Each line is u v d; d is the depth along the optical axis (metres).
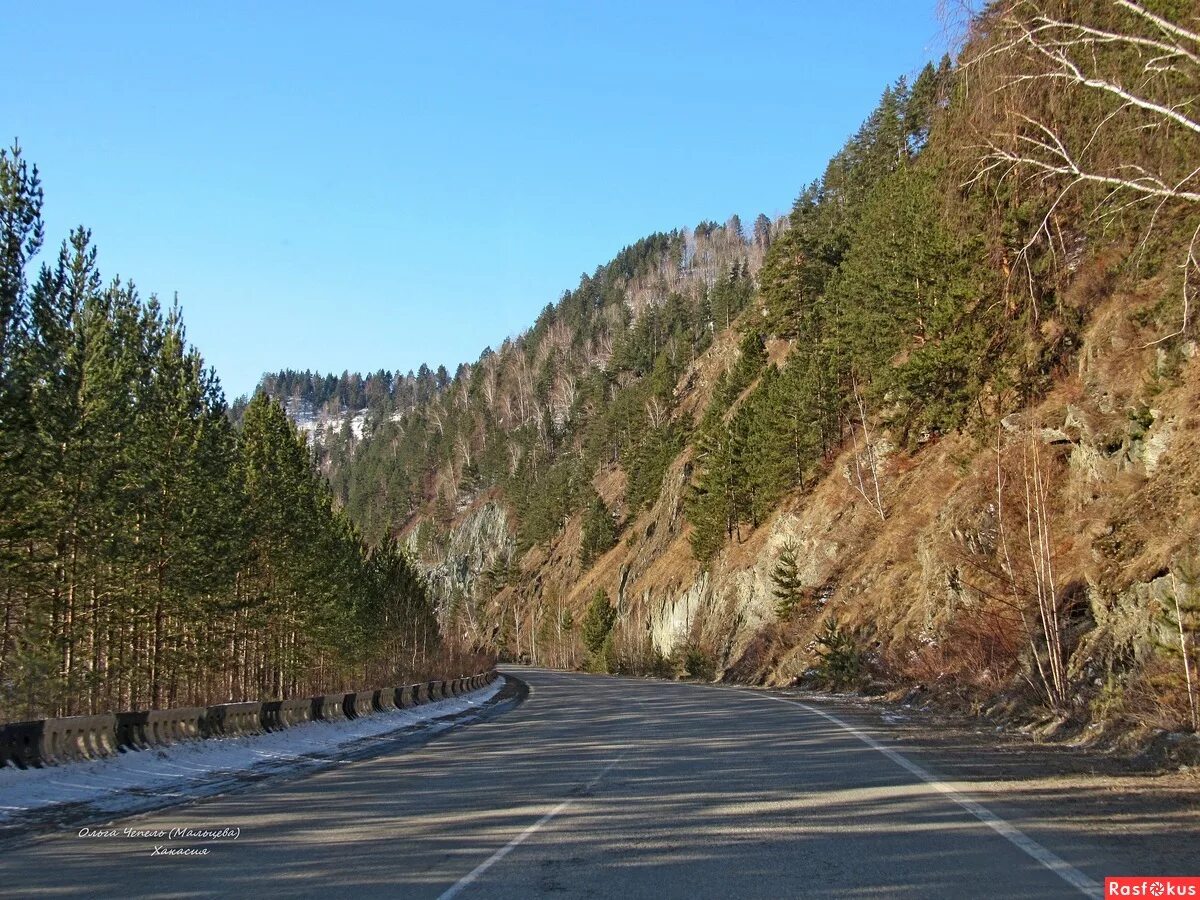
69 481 26.05
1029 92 12.05
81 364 25.86
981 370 37.28
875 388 50.75
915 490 46.72
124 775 14.13
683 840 8.38
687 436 102.25
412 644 75.00
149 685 33.81
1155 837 8.02
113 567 28.45
